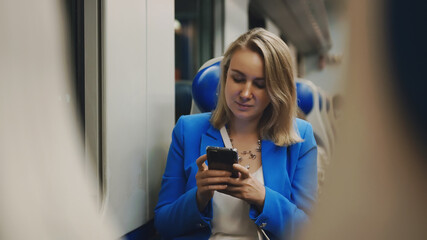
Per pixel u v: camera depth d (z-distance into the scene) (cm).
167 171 129
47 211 69
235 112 113
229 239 115
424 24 27
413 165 28
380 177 29
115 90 108
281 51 110
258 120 125
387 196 29
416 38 27
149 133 135
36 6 73
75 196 79
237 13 346
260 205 107
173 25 156
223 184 105
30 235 63
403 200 28
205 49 322
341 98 31
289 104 116
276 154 121
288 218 107
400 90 28
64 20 88
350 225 30
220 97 125
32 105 70
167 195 126
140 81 126
